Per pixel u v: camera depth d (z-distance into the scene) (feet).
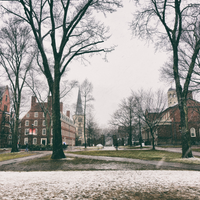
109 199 10.93
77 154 63.62
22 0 48.19
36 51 88.69
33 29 52.42
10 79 89.40
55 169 27.04
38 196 11.14
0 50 81.87
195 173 20.89
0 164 34.94
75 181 15.84
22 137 187.73
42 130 188.34
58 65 51.93
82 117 340.18
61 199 10.62
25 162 38.22
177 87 51.49
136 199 11.09
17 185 14.21
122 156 53.31
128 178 17.30
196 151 75.66
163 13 52.42
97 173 21.06
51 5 49.37
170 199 11.08
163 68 71.46
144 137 204.64
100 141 225.15
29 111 191.31
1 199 10.39
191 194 11.94
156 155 55.57
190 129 147.33
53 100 50.55
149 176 18.45
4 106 190.90
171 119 154.30
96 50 52.16
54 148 47.34
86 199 10.80
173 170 24.85
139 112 100.48
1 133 180.65
